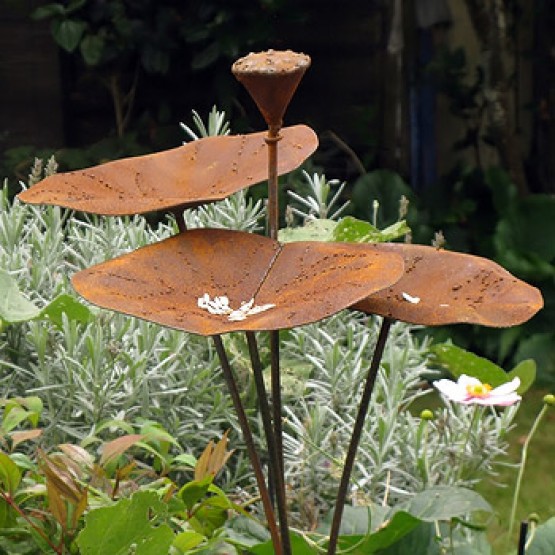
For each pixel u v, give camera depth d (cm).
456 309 207
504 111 804
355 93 777
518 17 838
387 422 287
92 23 729
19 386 299
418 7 840
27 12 725
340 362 300
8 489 223
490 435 296
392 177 748
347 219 312
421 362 349
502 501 558
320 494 293
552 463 602
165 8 729
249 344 209
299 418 315
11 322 274
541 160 882
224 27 718
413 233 742
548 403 280
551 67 862
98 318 290
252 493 300
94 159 723
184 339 297
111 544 207
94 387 279
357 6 767
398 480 298
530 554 274
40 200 219
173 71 756
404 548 264
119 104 750
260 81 202
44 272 312
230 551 240
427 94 842
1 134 734
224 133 330
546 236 780
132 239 327
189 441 299
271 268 206
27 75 730
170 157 243
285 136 244
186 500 236
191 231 213
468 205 786
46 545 225
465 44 870
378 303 211
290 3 725
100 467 231
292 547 250
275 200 213
